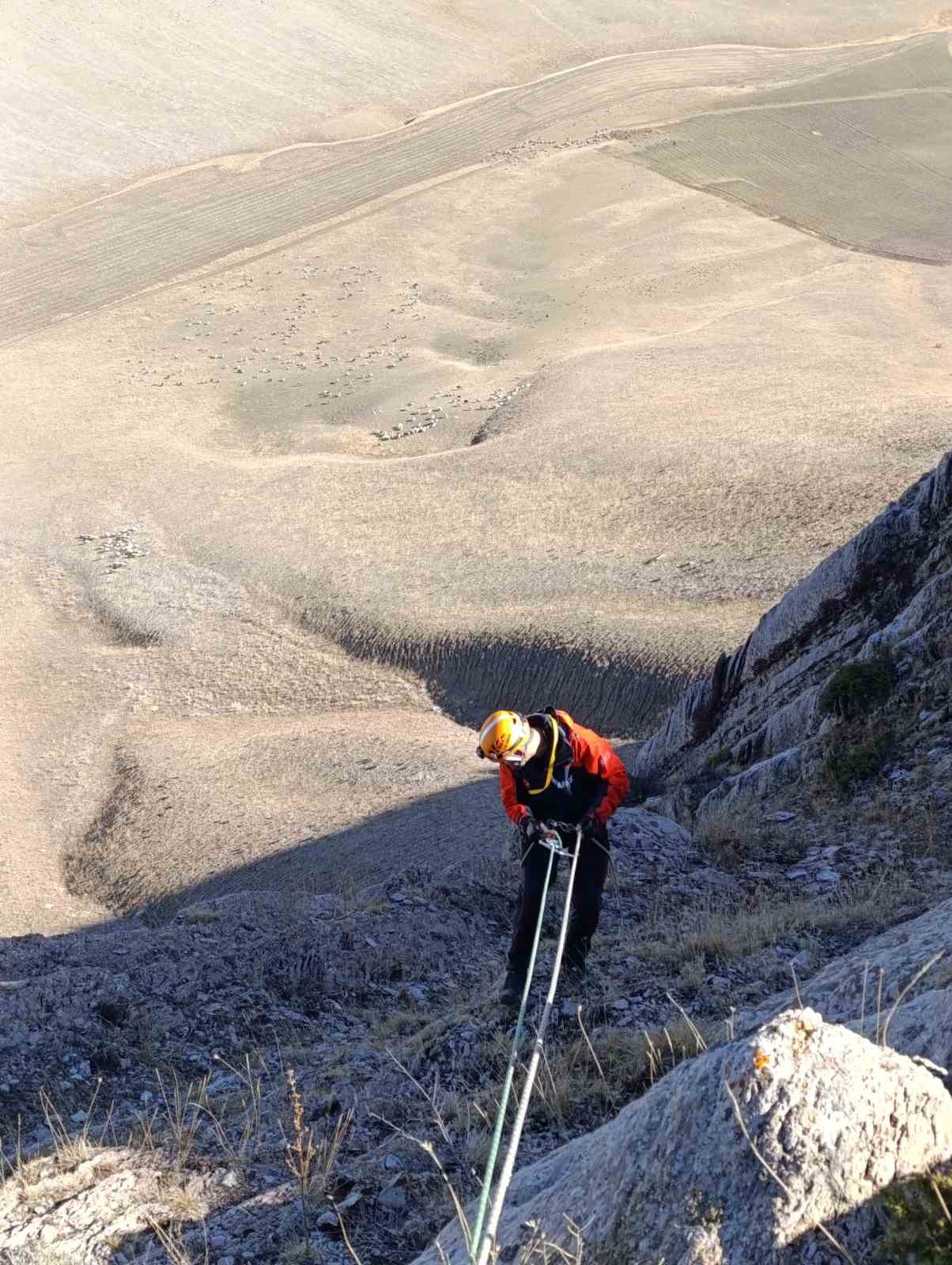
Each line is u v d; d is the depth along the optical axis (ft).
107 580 165.27
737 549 129.70
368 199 350.64
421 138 388.78
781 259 305.32
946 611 44.24
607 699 112.78
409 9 466.70
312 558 156.66
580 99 417.49
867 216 334.65
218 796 103.76
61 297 303.48
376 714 122.72
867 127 395.75
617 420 184.03
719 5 500.74
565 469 167.32
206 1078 22.63
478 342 262.47
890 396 176.45
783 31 483.92
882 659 44.60
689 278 292.20
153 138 376.68
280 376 255.50
